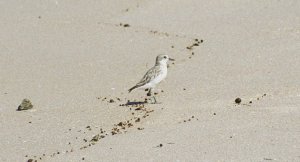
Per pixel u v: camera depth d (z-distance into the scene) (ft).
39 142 60.95
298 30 93.45
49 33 103.14
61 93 78.18
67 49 95.66
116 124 63.93
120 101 72.69
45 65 89.51
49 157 56.18
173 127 59.47
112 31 102.01
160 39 96.99
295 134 53.42
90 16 109.60
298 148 49.96
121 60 89.61
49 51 95.25
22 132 64.49
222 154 50.21
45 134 63.26
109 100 73.56
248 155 49.44
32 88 80.94
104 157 53.01
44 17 110.22
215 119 60.29
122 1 115.55
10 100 76.79
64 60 91.09
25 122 67.87
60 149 58.34
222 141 53.42
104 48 95.04
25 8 114.62
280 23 97.35
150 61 88.53
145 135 58.13
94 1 116.37
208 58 86.53
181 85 75.72
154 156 51.44
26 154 57.93
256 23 98.73
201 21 102.32
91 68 87.15
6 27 106.42
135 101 71.87
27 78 85.05
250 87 70.95
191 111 64.18
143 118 64.34
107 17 108.58
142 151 53.16
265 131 55.01
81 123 65.72
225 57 85.76
